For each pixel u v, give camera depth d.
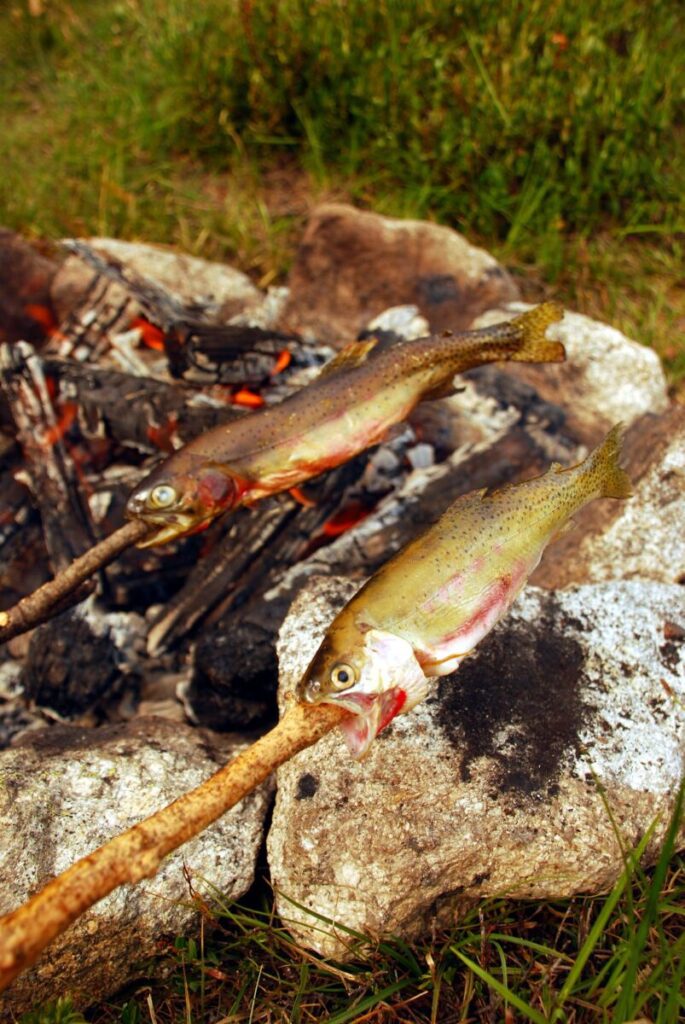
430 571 0.57
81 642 0.87
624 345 1.12
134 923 0.68
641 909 0.70
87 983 0.68
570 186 1.45
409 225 1.25
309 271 1.29
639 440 0.96
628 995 0.62
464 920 0.70
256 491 0.75
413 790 0.69
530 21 1.55
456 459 0.97
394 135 1.53
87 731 0.80
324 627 0.77
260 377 1.04
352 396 0.76
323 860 0.68
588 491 0.64
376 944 0.68
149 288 1.10
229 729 0.85
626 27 1.60
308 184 1.63
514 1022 0.66
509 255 1.43
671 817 0.72
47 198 1.59
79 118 1.81
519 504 0.60
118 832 0.71
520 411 1.02
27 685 0.89
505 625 0.77
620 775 0.71
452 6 1.60
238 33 1.66
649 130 1.47
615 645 0.78
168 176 1.67
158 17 1.86
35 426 0.98
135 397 0.99
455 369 0.80
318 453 0.75
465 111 1.51
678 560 0.90
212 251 1.50
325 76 1.62
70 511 0.95
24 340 1.22
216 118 1.67
